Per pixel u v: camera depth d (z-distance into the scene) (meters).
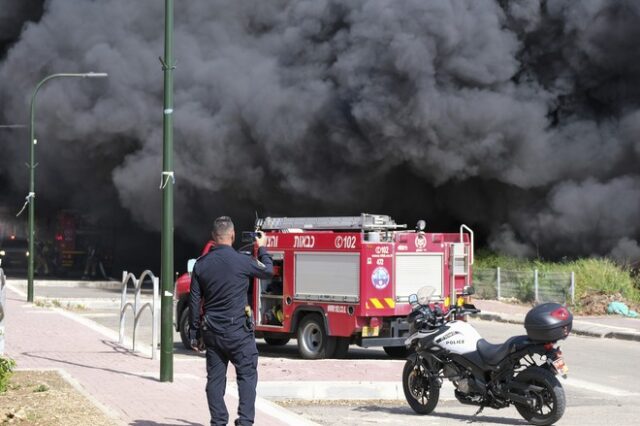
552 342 9.96
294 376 13.20
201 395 11.18
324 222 16.52
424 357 11.00
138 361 14.48
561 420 10.70
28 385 11.35
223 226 8.52
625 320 22.58
